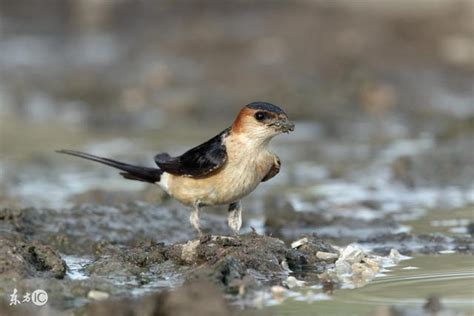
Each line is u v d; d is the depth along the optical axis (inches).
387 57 973.8
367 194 611.5
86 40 1146.7
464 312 344.5
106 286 387.9
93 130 853.2
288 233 517.7
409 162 673.6
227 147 419.8
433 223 528.1
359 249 429.1
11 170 693.3
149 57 1056.2
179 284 391.2
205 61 1016.9
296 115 857.5
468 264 428.8
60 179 665.6
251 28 1096.8
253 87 924.0
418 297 368.8
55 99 949.8
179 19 1168.8
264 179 438.0
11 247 406.9
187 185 430.6
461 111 836.6
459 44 992.9
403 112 848.3
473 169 658.8
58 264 413.1
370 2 1115.9
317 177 668.1
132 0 1224.2
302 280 399.2
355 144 770.8
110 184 649.6
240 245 417.1
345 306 358.0
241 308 358.9
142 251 433.1
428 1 1088.8
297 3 1157.1
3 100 949.2
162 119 879.7
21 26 1206.3
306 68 960.9
